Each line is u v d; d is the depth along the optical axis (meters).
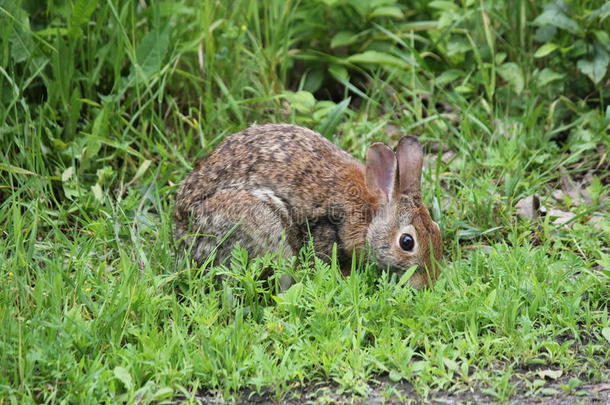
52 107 12.13
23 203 10.63
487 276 9.98
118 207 10.99
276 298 9.15
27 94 12.53
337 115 12.75
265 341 8.79
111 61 12.59
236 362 8.34
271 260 9.85
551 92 13.91
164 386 7.99
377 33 14.97
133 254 10.16
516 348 8.63
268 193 10.10
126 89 12.32
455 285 9.61
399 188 10.10
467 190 11.70
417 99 13.60
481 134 13.38
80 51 12.44
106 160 12.16
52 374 7.82
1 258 9.30
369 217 10.27
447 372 8.36
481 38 14.41
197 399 7.95
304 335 8.83
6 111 11.52
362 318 8.93
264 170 10.23
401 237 10.01
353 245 10.34
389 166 10.25
